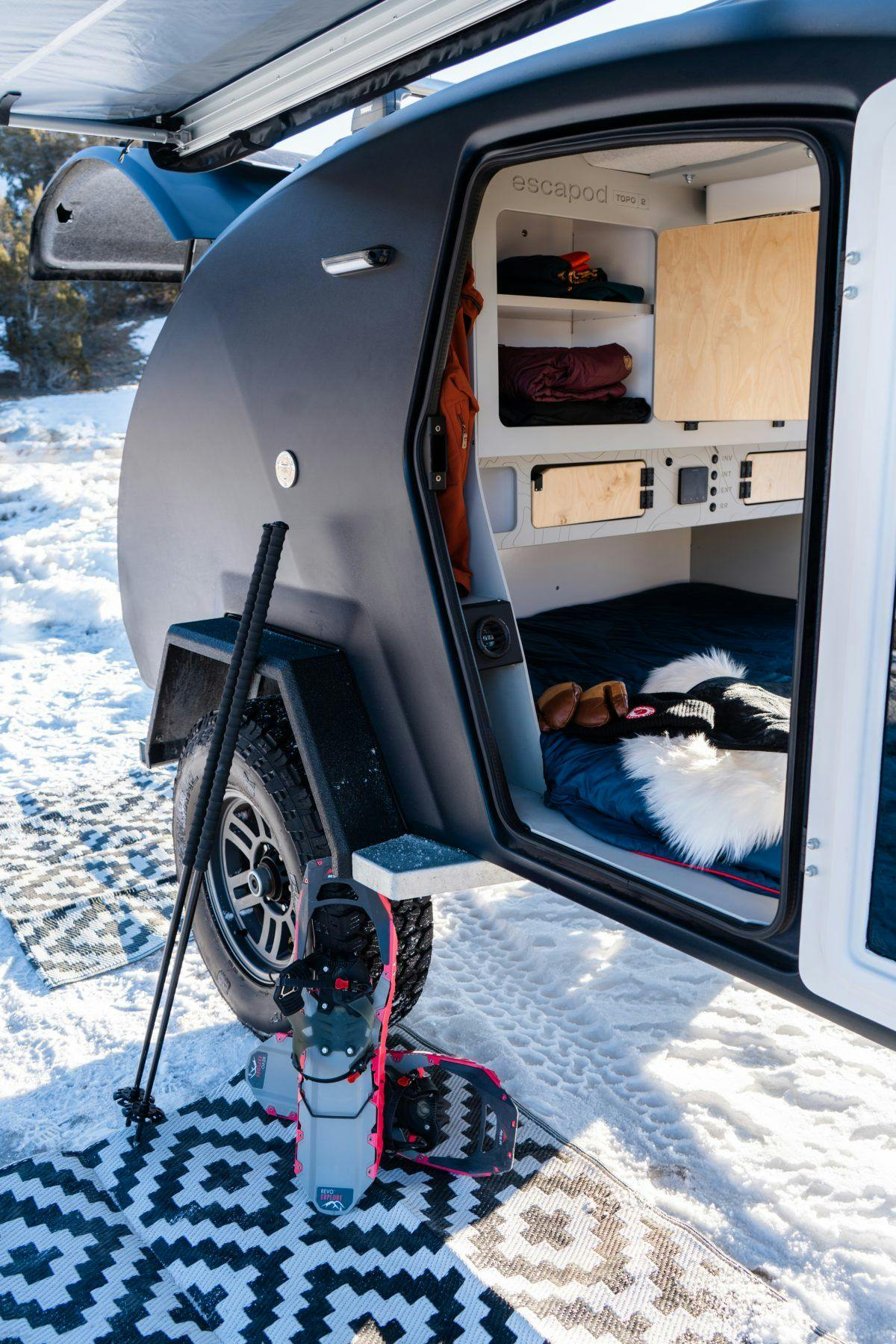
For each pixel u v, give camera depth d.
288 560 2.26
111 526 8.75
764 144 2.90
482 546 2.20
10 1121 2.27
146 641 3.08
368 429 1.95
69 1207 2.02
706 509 3.64
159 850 3.50
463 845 2.00
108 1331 1.74
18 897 3.18
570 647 3.14
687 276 3.34
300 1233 1.93
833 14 1.26
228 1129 2.23
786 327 3.27
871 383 1.22
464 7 2.43
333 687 2.10
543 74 1.59
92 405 16.22
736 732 2.19
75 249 4.03
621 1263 1.86
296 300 2.13
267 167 3.70
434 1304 1.77
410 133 1.84
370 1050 1.98
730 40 1.35
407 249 1.85
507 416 2.97
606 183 3.17
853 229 1.22
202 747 2.38
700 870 1.76
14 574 7.62
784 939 1.48
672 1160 2.14
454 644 1.90
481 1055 2.45
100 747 4.52
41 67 2.88
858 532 1.26
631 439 3.28
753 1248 1.92
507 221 3.36
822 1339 1.72
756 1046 2.49
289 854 2.16
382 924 2.04
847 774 1.33
